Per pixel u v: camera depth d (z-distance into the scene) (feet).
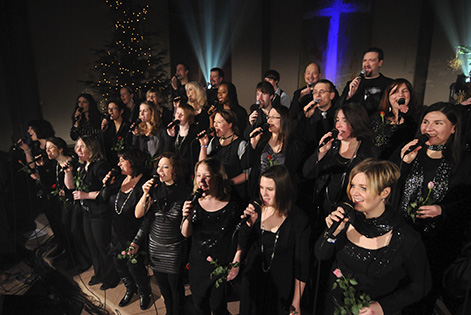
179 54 28.45
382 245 6.68
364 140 9.39
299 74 29.35
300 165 11.14
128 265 11.16
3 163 17.94
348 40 27.30
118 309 11.89
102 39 25.35
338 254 7.22
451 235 7.95
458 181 7.91
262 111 14.64
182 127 14.38
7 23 19.27
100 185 12.51
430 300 7.88
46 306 13.62
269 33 29.35
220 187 8.98
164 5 27.50
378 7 26.66
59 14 23.07
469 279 7.06
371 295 6.91
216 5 28.43
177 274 9.98
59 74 23.48
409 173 8.52
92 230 12.63
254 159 11.32
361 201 6.68
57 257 15.25
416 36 25.82
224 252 9.03
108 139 17.15
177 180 9.93
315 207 10.34
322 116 12.92
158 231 9.91
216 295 9.20
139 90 24.89
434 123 7.89
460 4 23.91
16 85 19.79
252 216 8.40
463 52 24.29
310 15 27.94
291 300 8.50
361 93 14.35
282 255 8.19
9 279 15.97
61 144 14.02
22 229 18.25
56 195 14.69
